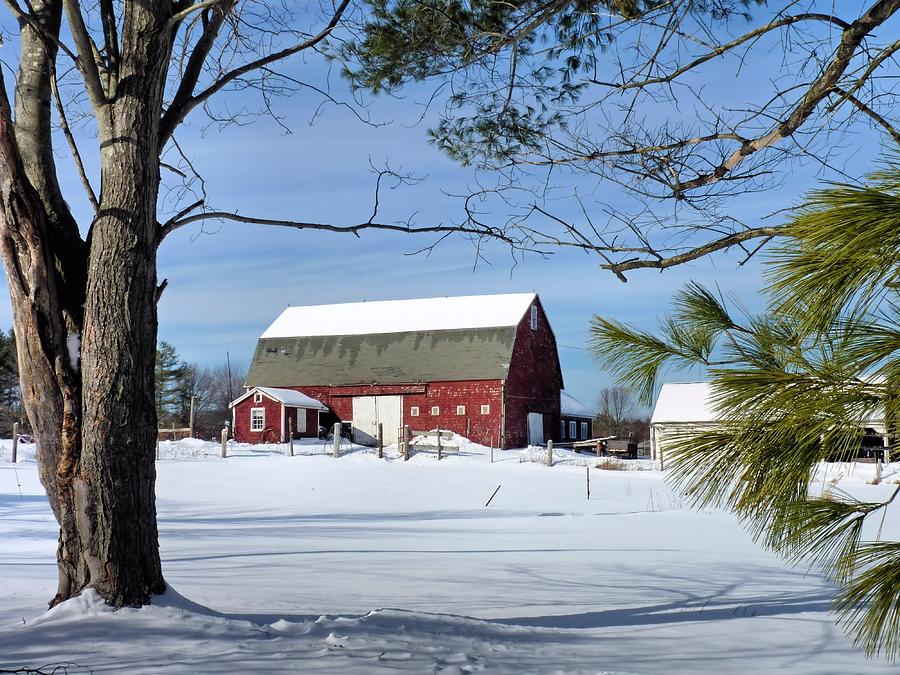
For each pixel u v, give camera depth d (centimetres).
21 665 437
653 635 592
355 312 4972
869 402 247
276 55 666
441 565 946
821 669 486
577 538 1264
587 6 590
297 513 1819
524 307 4609
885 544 260
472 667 459
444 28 612
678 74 485
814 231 228
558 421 4894
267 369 4756
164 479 2573
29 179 630
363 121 707
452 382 4372
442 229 651
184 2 647
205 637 511
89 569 574
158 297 621
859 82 413
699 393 3591
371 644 497
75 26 596
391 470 2927
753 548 1128
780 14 445
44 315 596
